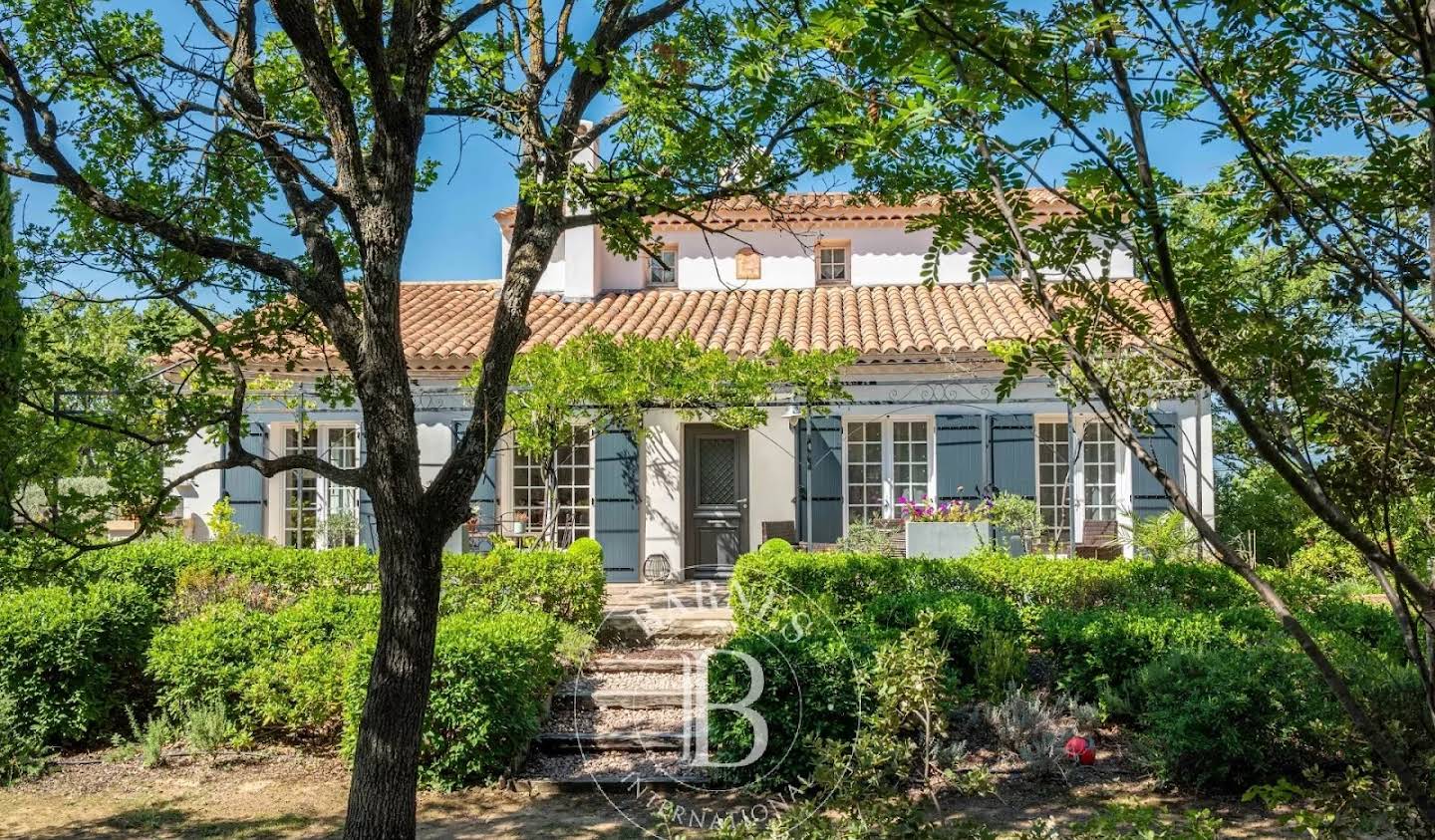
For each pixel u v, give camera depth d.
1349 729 6.33
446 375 15.31
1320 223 2.38
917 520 13.94
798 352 13.63
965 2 1.90
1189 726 7.24
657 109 5.50
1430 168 2.10
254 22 6.13
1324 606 10.06
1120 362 3.24
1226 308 2.46
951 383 14.90
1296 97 2.40
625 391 13.04
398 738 5.12
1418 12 1.80
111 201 5.25
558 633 9.82
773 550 13.02
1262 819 6.70
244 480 15.22
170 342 5.81
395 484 5.18
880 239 18.58
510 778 7.80
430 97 6.38
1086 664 8.79
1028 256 2.33
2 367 4.90
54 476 5.02
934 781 7.25
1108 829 3.60
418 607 5.19
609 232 6.01
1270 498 15.97
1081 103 2.22
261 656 8.96
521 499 15.85
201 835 6.73
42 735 8.46
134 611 9.44
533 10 5.96
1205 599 10.60
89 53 6.12
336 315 5.42
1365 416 2.40
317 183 5.24
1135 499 14.38
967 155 2.58
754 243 18.62
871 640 8.02
